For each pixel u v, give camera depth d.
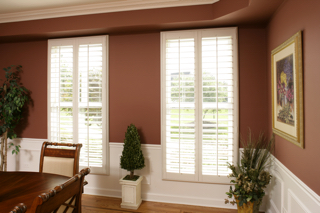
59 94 3.11
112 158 3.02
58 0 2.61
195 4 2.55
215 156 2.69
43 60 3.25
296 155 1.72
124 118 2.99
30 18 2.98
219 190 2.71
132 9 2.69
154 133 2.90
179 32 2.77
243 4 2.19
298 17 1.66
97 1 2.64
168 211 2.61
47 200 0.97
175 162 2.78
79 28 2.86
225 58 2.69
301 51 1.58
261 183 2.16
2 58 3.40
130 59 2.97
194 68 2.74
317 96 1.38
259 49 2.64
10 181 1.69
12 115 3.09
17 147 3.24
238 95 2.66
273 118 2.25
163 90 2.81
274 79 2.21
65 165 2.10
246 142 2.67
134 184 2.63
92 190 3.07
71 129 3.12
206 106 2.71
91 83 3.02
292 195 1.78
